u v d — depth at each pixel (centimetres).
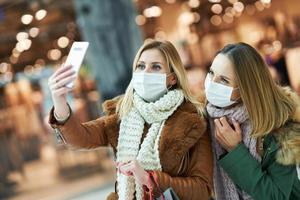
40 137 827
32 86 827
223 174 224
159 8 812
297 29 709
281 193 211
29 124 825
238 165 212
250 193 213
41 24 833
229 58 217
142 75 213
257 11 740
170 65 218
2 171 816
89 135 218
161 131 208
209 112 225
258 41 741
